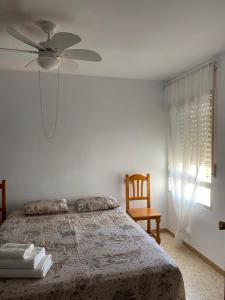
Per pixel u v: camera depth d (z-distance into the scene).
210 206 2.79
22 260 1.63
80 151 3.50
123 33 2.12
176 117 3.42
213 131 2.71
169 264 1.78
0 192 3.24
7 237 2.30
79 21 1.90
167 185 3.85
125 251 1.99
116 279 1.63
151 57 2.72
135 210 3.45
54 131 3.40
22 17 1.84
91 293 1.58
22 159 3.31
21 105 3.28
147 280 1.68
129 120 3.66
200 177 2.94
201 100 2.87
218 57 2.65
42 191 3.39
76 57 2.07
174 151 3.47
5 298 1.45
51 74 3.36
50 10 1.74
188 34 2.15
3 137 3.25
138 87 3.68
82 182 3.52
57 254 1.95
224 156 2.58
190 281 2.51
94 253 1.96
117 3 1.65
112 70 3.22
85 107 3.49
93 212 3.07
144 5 1.68
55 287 1.53
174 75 3.46
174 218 3.65
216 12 1.78
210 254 2.81
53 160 3.41
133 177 3.57
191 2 1.65
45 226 2.58
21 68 3.16
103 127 3.57
